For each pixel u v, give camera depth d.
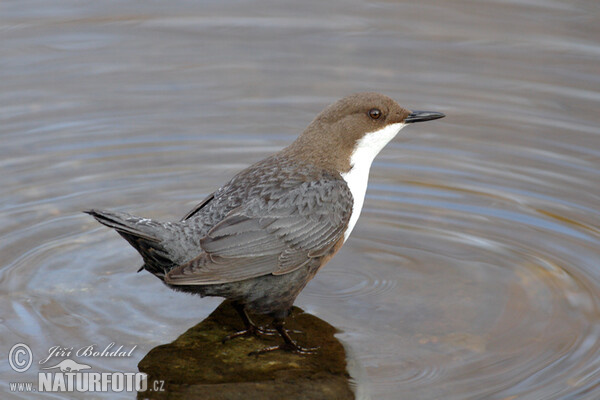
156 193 13.05
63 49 16.45
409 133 14.75
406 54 16.50
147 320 10.23
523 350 9.50
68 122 14.66
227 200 9.86
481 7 17.83
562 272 10.98
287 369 9.41
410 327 10.04
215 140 14.43
